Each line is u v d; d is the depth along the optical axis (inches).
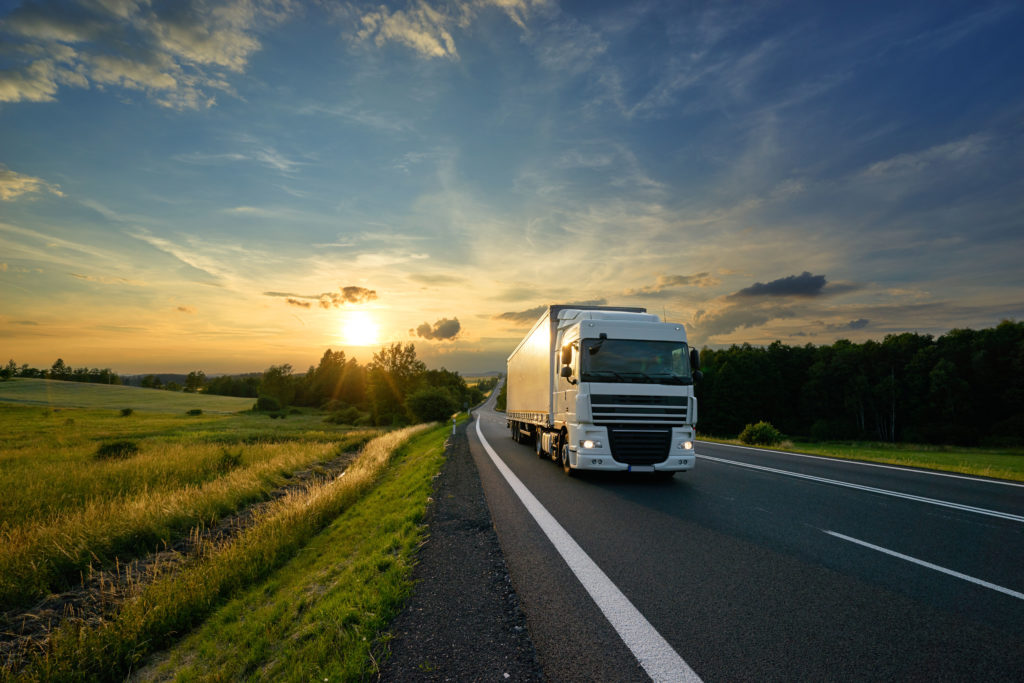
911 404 2293.3
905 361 2502.5
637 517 275.7
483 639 132.9
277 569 281.3
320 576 230.5
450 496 346.0
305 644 150.7
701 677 113.0
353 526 335.9
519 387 729.0
